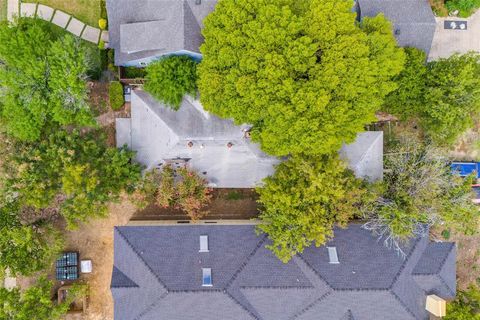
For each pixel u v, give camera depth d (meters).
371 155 36.53
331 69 28.25
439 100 33.69
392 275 33.22
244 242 34.59
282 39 28.56
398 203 34.09
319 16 28.38
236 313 33.38
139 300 33.59
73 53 32.62
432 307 33.50
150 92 34.75
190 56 34.22
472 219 34.88
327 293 32.97
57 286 38.81
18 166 32.31
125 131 37.31
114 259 34.94
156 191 36.59
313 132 29.41
